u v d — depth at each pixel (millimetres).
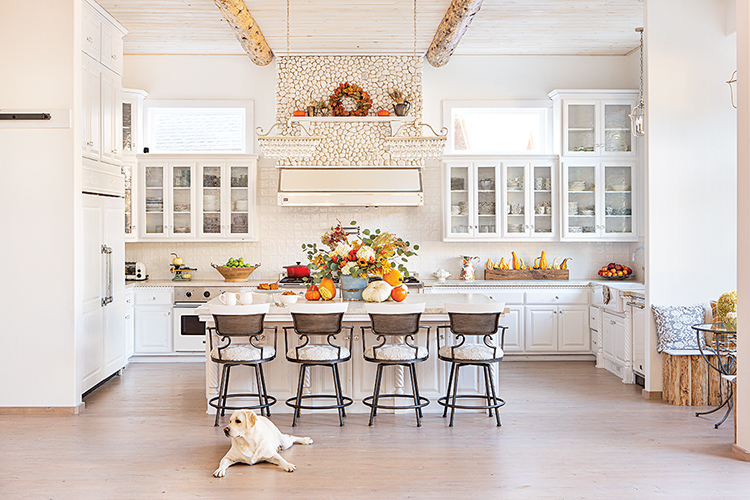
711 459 3727
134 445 4012
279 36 6402
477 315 4293
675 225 5141
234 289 6719
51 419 4613
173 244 7379
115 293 5824
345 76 6824
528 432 4270
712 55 5113
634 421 4520
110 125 5637
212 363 4746
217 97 7328
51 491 3264
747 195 3715
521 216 7129
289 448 3939
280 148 5832
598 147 7008
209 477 3461
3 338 4754
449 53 6629
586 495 3203
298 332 4309
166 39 6715
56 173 4750
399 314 4266
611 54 7367
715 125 5137
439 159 7355
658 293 5145
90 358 5188
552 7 5824
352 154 6902
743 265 3756
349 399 4508
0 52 4758
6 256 4750
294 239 7355
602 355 6488
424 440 4102
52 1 4758
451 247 7441
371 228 7406
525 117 7566
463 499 3156
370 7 5641
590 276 7508
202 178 7012
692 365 4957
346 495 3209
